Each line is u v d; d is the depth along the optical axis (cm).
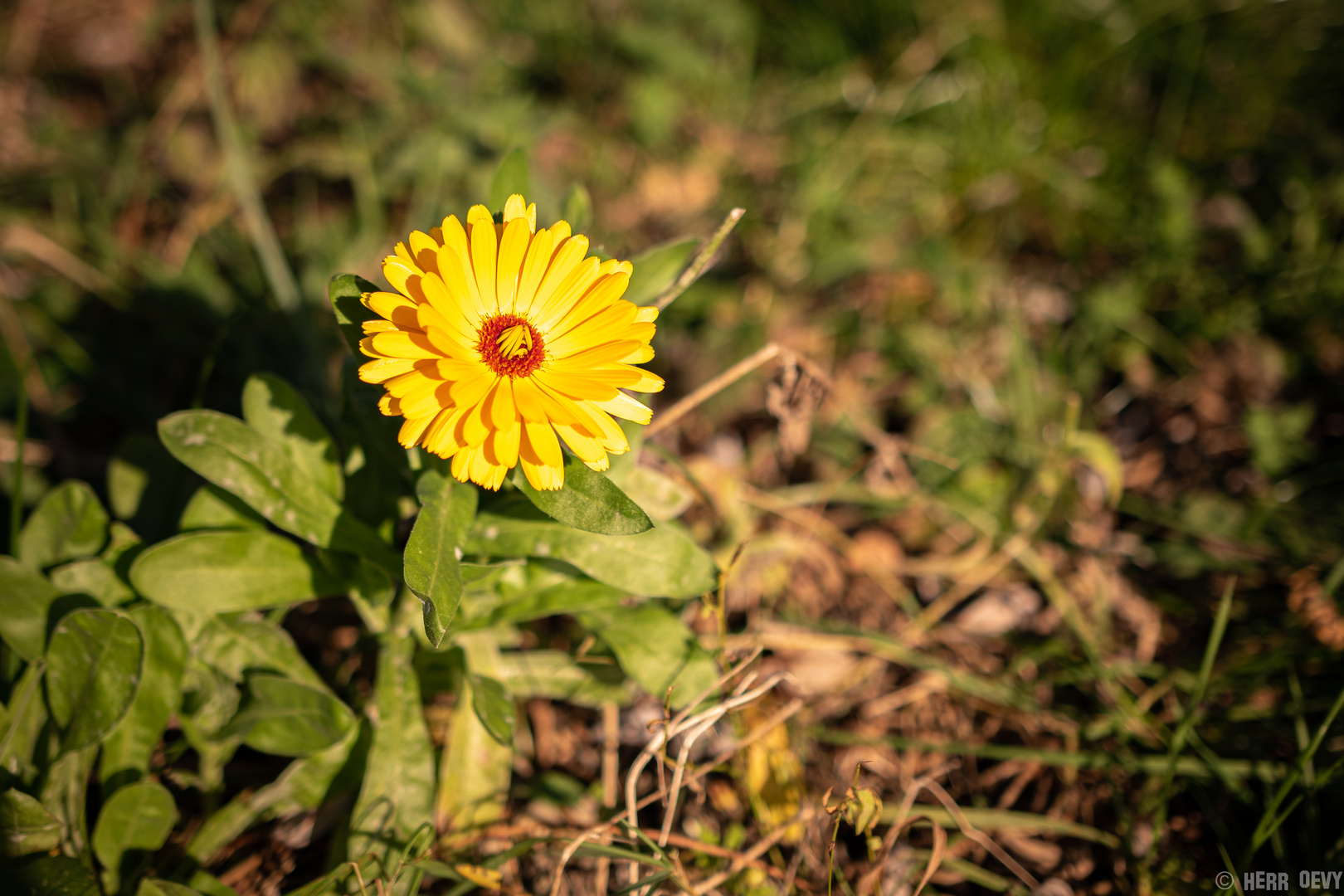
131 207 40
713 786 31
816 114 46
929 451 35
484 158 41
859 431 38
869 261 40
